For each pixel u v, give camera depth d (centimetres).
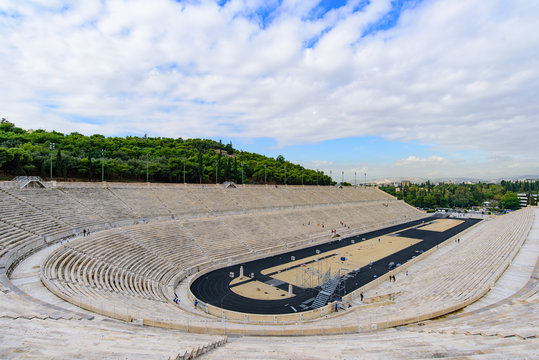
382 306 3541
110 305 2589
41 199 5419
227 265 5703
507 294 2945
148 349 1509
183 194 8288
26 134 10738
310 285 4809
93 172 8300
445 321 2367
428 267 5647
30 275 3044
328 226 9231
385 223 11269
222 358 1519
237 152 18712
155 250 5172
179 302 3875
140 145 13850
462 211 17338
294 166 18012
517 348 1434
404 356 1441
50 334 1600
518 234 6219
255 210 9062
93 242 4519
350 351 1584
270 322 3341
